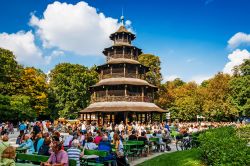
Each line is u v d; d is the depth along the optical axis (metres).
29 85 76.69
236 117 88.94
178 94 102.31
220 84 88.81
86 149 16.69
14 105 61.09
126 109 51.84
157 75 89.75
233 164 10.69
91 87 59.00
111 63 58.03
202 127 45.34
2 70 71.56
